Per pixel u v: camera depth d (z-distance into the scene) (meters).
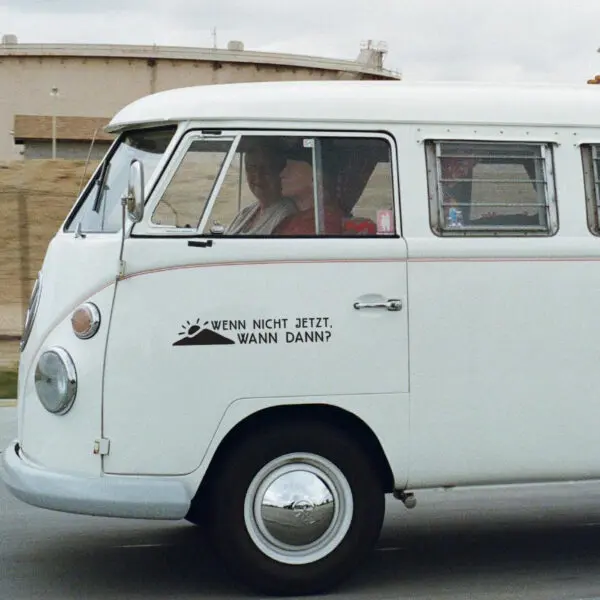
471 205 7.16
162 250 6.75
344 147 7.06
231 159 6.92
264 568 6.93
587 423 7.27
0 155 52.41
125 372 6.71
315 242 6.91
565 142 7.30
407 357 7.01
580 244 7.24
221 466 6.90
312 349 6.88
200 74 52.88
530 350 7.17
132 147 7.26
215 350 6.77
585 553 8.33
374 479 7.08
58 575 7.66
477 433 7.12
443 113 7.17
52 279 7.06
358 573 7.73
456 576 7.67
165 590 7.28
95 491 6.68
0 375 17.86
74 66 52.69
